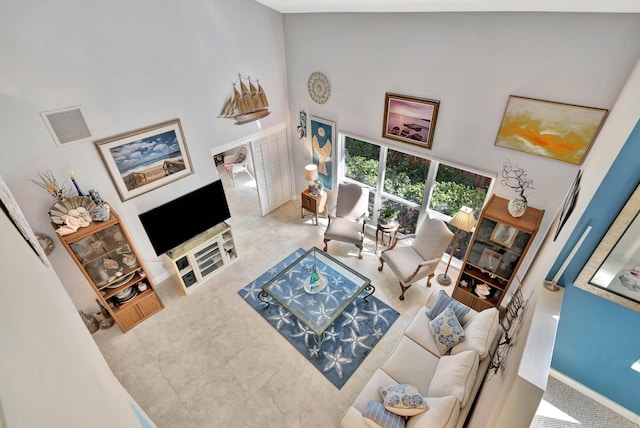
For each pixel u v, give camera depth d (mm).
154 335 4172
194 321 4336
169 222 4277
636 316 2471
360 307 4445
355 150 5293
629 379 2842
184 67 4113
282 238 5715
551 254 2670
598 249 2248
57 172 3529
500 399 1982
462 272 4164
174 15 3818
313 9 4176
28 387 436
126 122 3852
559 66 2957
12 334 521
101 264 3885
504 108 3412
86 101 3500
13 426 269
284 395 3531
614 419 3092
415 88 3969
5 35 2908
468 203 4355
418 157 4574
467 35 3340
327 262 4719
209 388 3604
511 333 2795
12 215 1635
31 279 1051
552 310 2293
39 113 3256
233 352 3955
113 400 1135
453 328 3223
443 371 2943
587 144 3045
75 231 3525
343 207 5406
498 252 3758
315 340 4051
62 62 3248
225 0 4184
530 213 3562
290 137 5988
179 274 4492
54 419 467
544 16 2867
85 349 1337
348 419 2795
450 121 3865
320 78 4887
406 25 3703
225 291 4746
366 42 4129
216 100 4602
